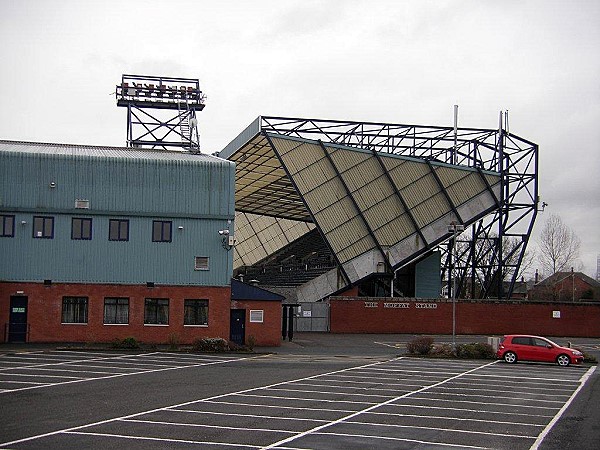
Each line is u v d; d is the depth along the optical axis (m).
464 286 90.12
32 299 41.50
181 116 68.50
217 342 40.06
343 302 61.78
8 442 14.86
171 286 43.19
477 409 21.09
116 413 18.75
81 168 42.69
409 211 64.44
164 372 28.92
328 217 62.16
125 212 42.97
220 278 43.88
